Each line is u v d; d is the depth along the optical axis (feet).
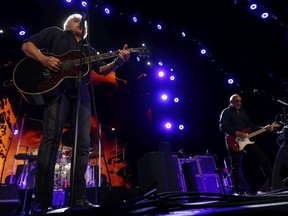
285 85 16.97
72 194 4.89
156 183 7.89
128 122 23.29
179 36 21.04
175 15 19.94
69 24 7.23
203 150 21.77
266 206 1.72
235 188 13.48
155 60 22.09
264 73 18.02
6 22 18.19
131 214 2.27
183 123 22.59
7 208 7.84
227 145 14.16
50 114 6.07
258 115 18.83
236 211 1.71
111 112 22.94
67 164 15.12
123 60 7.16
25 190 10.96
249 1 16.84
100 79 23.00
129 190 10.55
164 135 22.75
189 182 11.43
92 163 18.34
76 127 5.36
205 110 21.83
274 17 16.37
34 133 19.25
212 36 19.85
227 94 20.51
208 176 18.19
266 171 13.20
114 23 21.08
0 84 18.92
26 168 14.66
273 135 17.88
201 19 19.47
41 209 5.32
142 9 20.01
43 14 18.99
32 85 6.15
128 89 23.63
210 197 2.85
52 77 6.22
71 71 6.36
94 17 20.76
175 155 16.44
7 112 18.85
